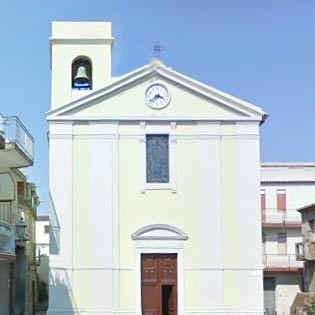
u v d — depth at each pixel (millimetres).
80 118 32594
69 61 35750
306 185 54844
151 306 31922
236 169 32844
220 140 32938
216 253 32219
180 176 32625
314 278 48188
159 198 32438
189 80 32938
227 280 32156
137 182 32469
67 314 31391
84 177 32375
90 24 36250
